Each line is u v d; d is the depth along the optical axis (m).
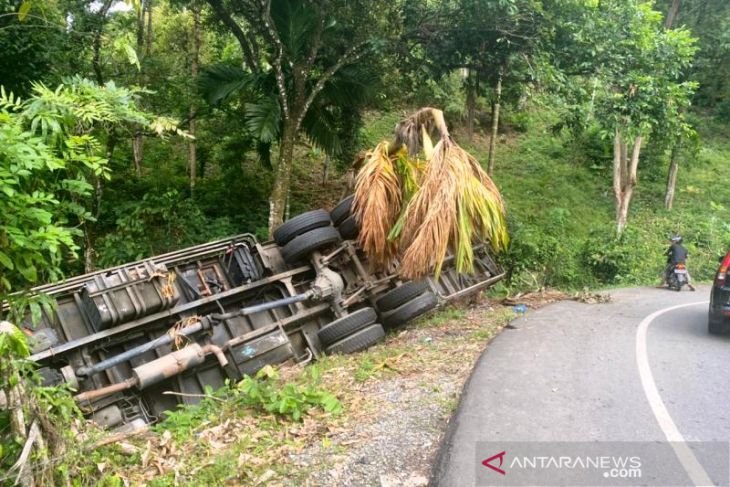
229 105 14.80
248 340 8.08
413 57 13.66
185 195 15.39
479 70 13.88
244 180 16.62
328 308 9.23
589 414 5.02
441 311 10.48
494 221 6.83
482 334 8.25
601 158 26.14
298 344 8.97
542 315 9.63
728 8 25.80
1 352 3.19
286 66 12.93
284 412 5.44
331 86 13.29
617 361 6.67
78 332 7.38
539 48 12.21
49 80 10.76
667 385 5.81
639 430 4.69
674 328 8.70
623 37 12.42
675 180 24.84
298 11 11.71
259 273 9.09
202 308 8.34
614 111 12.52
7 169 3.20
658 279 17.58
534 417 4.93
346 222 9.54
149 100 13.24
